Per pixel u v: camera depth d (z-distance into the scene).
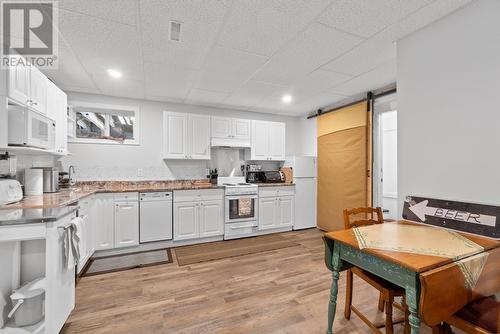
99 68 2.71
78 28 1.94
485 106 1.58
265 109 4.65
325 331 1.73
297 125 5.35
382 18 1.82
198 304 2.05
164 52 2.35
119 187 3.57
